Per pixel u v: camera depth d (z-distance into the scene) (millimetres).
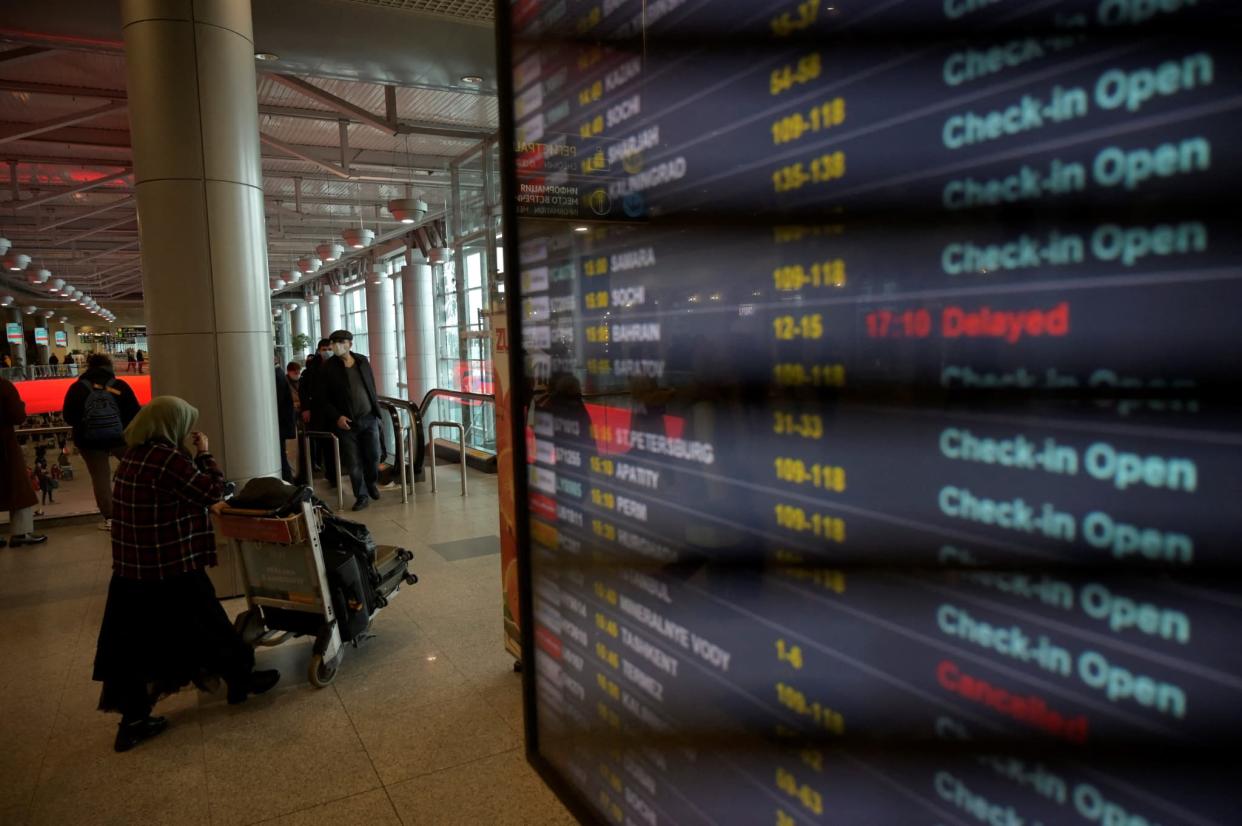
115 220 17422
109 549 6000
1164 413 489
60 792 2754
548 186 1120
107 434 6543
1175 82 472
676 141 876
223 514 3449
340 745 3027
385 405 8312
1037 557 564
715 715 882
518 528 1272
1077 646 542
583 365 1066
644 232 938
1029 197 554
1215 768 473
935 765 648
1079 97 522
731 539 839
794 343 750
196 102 4676
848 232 687
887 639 679
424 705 3340
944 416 621
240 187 4879
